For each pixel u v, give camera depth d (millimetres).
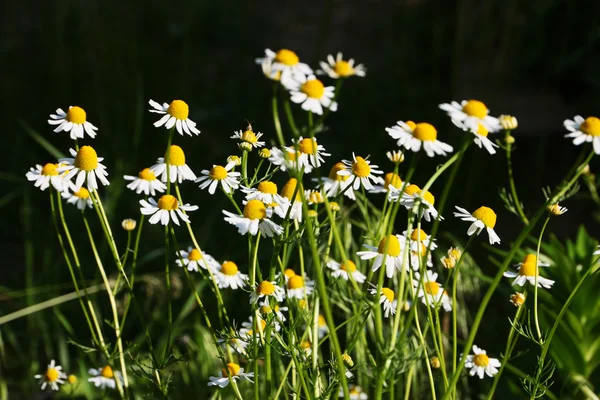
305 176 1573
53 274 1408
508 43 2225
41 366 1330
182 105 1058
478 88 2170
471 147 1836
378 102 2195
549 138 1934
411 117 2100
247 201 1056
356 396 1147
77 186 1070
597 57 1976
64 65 2264
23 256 1570
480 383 1264
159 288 1314
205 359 1207
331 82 2326
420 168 1803
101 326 1293
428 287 1067
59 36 2344
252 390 1156
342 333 1261
